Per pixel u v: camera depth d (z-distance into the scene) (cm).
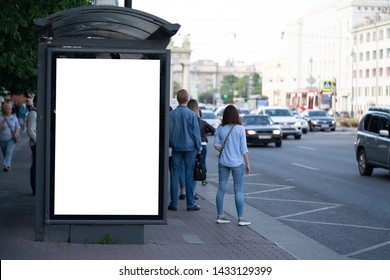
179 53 13650
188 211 1428
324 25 12075
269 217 1393
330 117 6512
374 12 10756
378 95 9625
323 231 1248
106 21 974
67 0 1438
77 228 1005
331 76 11644
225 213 1421
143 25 978
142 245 1020
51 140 964
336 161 2853
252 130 3775
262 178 2188
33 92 3077
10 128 2181
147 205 980
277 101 15250
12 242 1009
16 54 1866
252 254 1002
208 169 2525
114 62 960
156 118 971
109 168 973
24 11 1435
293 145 4022
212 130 1648
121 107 966
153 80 965
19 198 1541
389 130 2108
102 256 929
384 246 1114
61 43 970
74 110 962
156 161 977
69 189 971
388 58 9394
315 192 1833
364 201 1659
